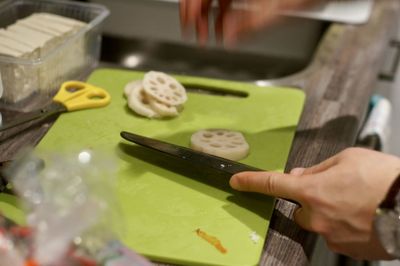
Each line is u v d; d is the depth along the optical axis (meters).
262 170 0.66
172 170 0.68
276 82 0.94
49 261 0.42
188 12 0.75
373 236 0.57
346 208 0.57
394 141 1.43
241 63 1.25
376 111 1.08
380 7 1.26
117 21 1.26
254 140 0.76
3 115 0.80
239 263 0.55
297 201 0.60
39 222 0.44
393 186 0.55
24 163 0.51
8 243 0.44
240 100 0.86
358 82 0.95
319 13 1.19
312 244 0.60
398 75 1.31
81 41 0.90
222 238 0.58
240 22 0.74
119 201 0.63
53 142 0.73
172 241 0.57
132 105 0.80
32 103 0.83
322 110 0.87
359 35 1.13
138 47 1.27
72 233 0.43
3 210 0.59
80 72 0.93
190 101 0.85
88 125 0.77
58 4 0.98
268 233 0.61
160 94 0.81
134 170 0.68
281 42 1.22
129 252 0.47
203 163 0.68
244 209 0.63
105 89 0.86
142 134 0.76
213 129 0.76
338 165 0.60
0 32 0.85
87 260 0.44
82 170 0.47
